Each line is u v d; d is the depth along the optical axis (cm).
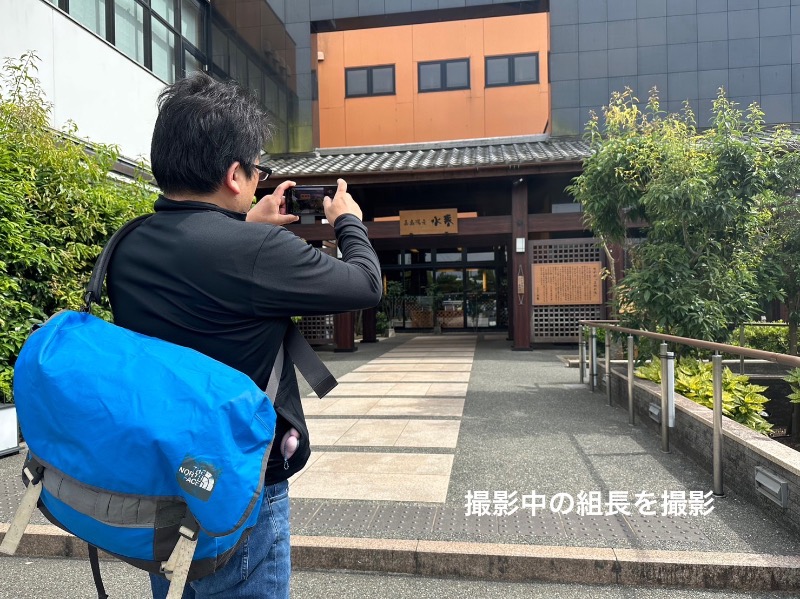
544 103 1789
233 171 119
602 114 1272
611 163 593
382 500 341
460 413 581
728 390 490
